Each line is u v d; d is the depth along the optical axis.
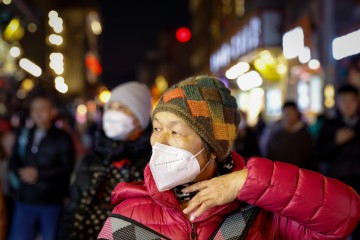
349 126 5.63
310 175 1.86
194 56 67.00
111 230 1.96
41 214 5.30
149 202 1.98
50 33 17.61
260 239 1.94
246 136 8.91
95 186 3.48
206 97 1.88
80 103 28.44
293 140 7.17
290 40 16.55
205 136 1.85
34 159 5.45
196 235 1.88
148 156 3.58
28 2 12.05
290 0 19.48
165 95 1.92
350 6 14.12
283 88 20.20
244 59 24.34
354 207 1.87
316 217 1.83
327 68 14.37
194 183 1.97
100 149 3.62
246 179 1.82
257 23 20.30
